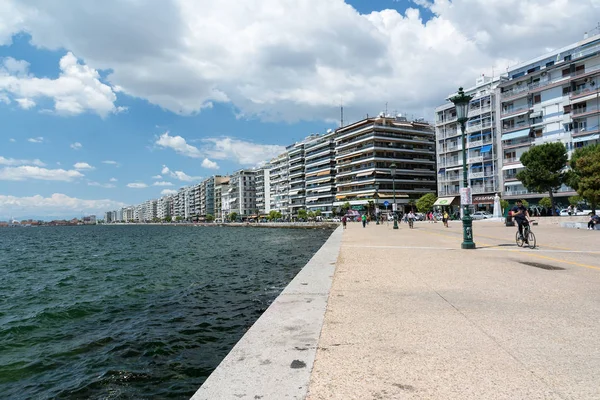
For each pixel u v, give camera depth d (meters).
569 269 9.17
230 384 3.09
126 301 14.11
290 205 137.12
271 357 3.67
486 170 70.75
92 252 41.50
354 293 6.82
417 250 14.69
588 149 42.56
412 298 6.34
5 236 102.75
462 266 9.96
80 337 9.72
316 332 4.45
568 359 3.59
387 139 93.06
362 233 30.22
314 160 122.81
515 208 15.38
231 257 30.06
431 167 98.62
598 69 54.03
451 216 69.56
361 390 2.99
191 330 9.91
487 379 3.18
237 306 12.55
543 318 4.99
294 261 25.67
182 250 39.91
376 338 4.28
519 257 11.76
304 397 2.87
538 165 47.12
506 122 67.19
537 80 62.31
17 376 7.35
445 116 80.06
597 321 4.81
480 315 5.20
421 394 2.92
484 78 75.44
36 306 14.25
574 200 47.06
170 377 6.95
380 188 91.69
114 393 6.39
